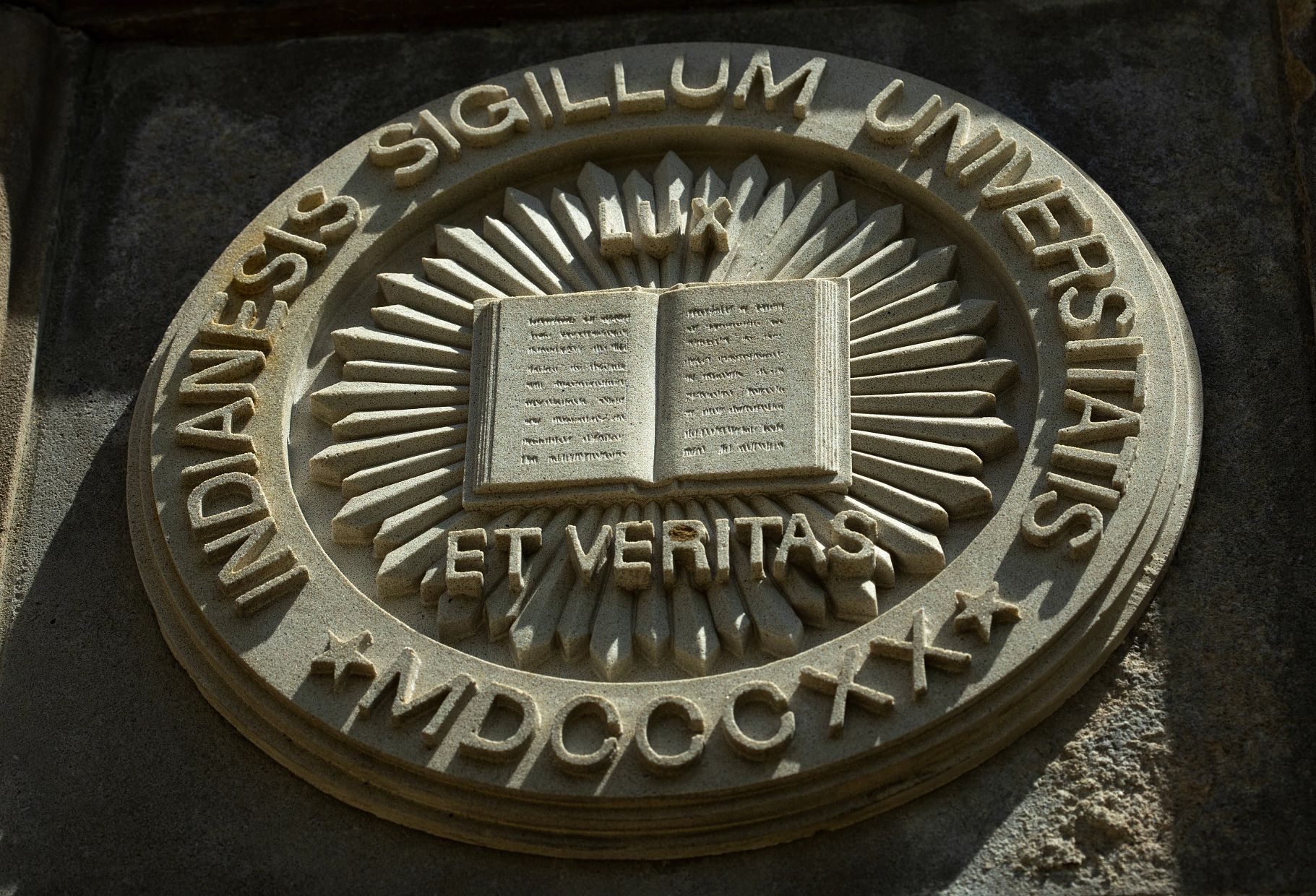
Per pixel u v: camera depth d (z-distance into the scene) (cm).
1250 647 574
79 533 645
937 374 622
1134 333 613
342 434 638
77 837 580
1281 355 631
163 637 616
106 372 684
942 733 549
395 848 565
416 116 722
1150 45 720
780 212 673
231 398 642
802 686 556
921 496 600
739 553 590
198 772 588
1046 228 640
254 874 565
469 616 588
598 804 545
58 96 756
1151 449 589
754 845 550
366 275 684
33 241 711
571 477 605
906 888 541
